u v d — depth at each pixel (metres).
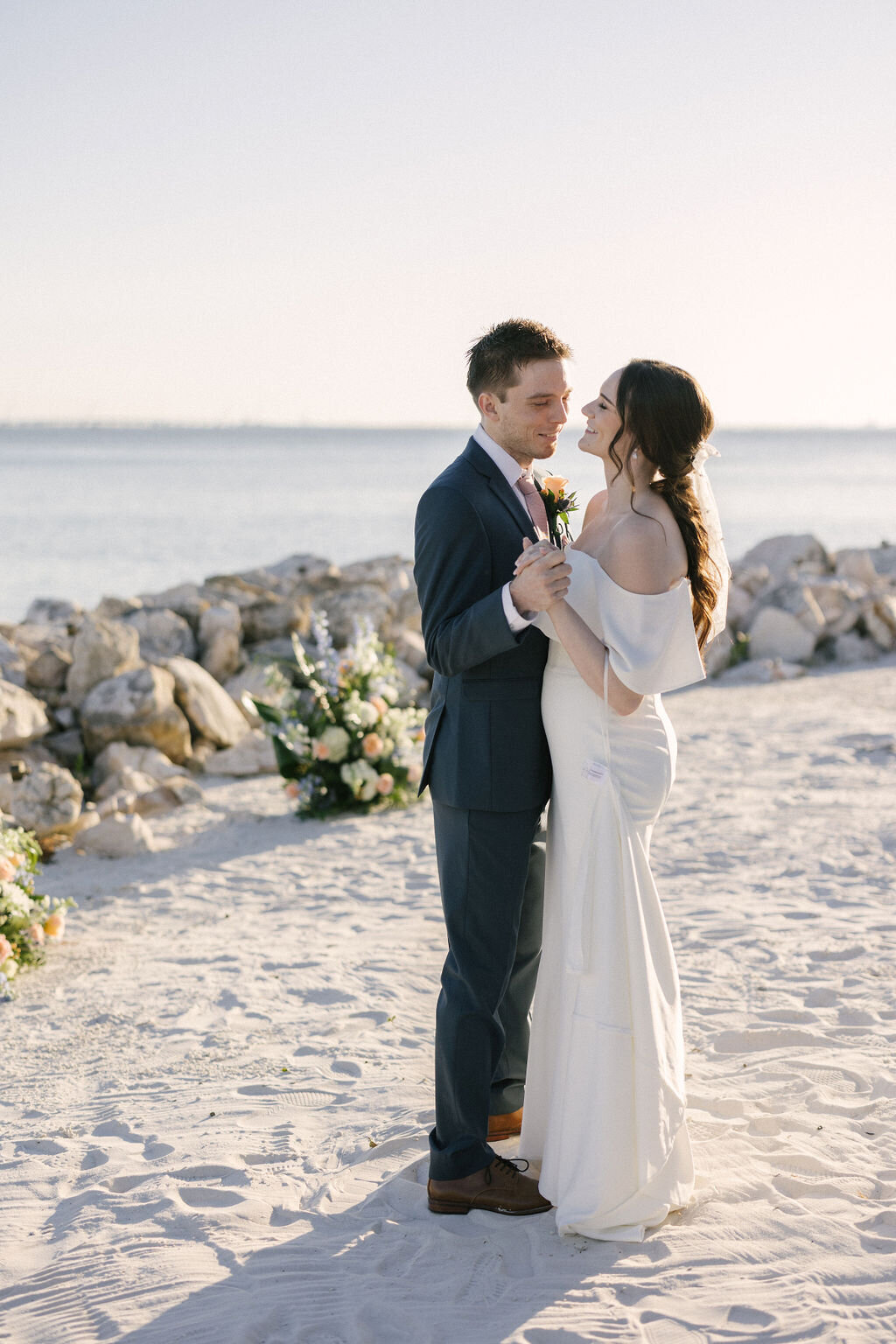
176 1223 2.90
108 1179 3.17
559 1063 2.85
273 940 5.32
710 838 6.58
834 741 9.27
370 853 6.83
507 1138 3.31
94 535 41.94
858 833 6.55
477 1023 2.92
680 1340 2.34
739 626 14.05
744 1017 4.09
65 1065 4.02
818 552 16.73
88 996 4.70
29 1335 2.47
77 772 8.55
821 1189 2.91
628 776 2.85
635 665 2.72
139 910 5.89
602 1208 2.74
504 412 2.93
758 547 17.25
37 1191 3.13
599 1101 2.76
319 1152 3.29
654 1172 2.75
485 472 2.96
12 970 4.82
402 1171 3.16
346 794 7.93
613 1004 2.77
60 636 10.88
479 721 2.90
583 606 2.82
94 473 103.62
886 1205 2.83
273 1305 2.54
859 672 12.98
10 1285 2.66
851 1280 2.52
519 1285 2.58
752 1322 2.40
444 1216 2.92
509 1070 3.30
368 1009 4.41
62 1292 2.62
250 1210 2.95
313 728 7.93
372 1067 3.87
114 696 8.80
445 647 2.80
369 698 8.12
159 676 9.05
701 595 2.88
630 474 2.83
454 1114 2.93
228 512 53.72
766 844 6.43
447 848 2.94
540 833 3.19
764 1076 3.61
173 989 4.72
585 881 2.82
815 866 5.96
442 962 4.94
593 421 2.91
